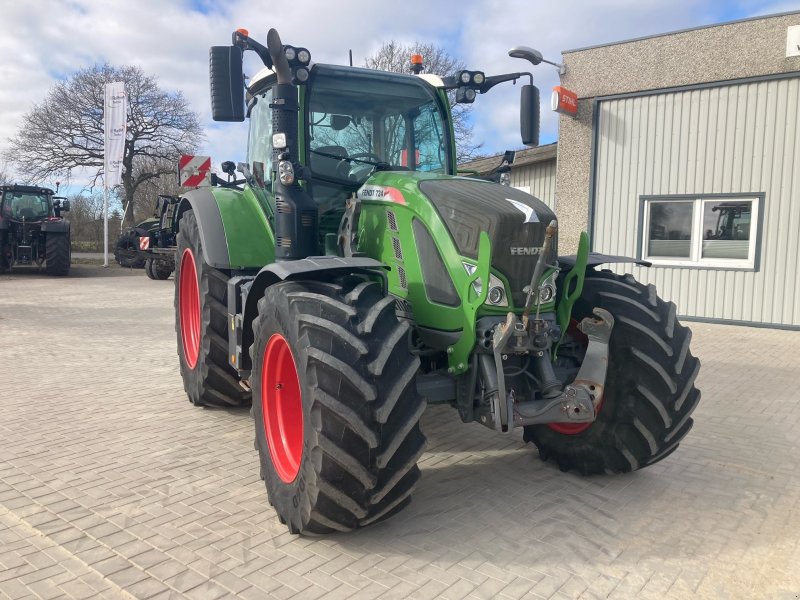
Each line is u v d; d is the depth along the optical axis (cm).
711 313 971
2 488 358
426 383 326
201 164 1066
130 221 3488
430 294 332
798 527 316
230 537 302
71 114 3331
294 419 331
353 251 362
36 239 1806
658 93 991
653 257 1025
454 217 322
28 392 561
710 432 463
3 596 254
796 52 870
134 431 456
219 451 418
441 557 284
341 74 409
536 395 334
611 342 350
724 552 291
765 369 666
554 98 1019
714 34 933
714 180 955
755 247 927
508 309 314
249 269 455
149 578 267
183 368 534
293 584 262
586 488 362
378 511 285
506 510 332
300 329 287
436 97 444
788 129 892
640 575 271
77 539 300
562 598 254
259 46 369
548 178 1307
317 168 398
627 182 1034
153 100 3428
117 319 1002
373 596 254
